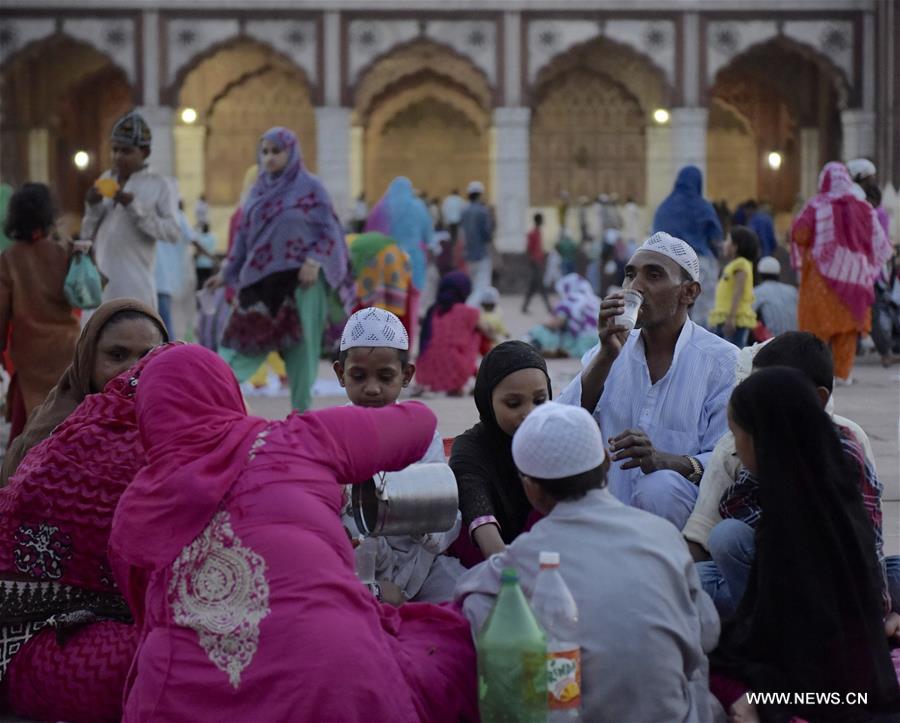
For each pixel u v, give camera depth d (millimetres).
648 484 4301
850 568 3594
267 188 8602
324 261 8586
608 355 4488
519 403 4238
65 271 6898
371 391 4469
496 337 11430
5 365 7832
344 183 26125
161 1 25750
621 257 24031
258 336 8602
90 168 31172
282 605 3328
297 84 30156
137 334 4578
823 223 10766
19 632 4066
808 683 3561
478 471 4312
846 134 25906
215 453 3490
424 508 3805
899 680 3793
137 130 8117
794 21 25828
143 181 8125
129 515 3488
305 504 3438
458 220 24406
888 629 4008
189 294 12656
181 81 25984
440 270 22734
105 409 4137
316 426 3574
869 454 4109
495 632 3293
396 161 31781
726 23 25922
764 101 30578
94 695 3840
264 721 3268
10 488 4102
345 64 26000
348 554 3477
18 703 4023
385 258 10938
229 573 3383
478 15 26016
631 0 25891
